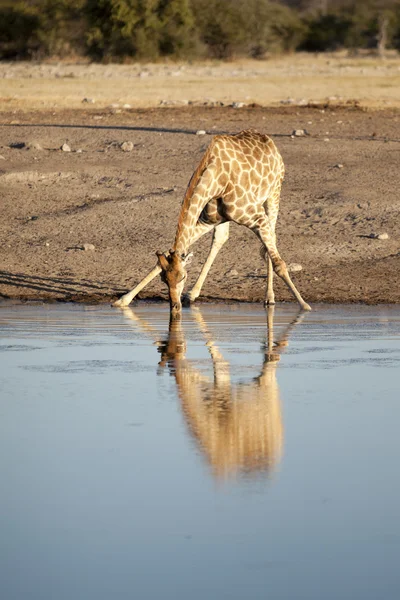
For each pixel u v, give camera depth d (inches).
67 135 1749.5
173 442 446.0
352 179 1392.7
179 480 394.0
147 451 431.8
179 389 557.9
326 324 791.1
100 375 596.7
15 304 903.7
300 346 692.1
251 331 759.1
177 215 1239.5
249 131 940.0
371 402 524.4
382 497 376.8
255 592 302.0
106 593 301.6
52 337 733.9
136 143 1672.0
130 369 614.9
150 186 1375.5
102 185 1390.3
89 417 491.5
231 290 961.5
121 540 338.6
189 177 1429.6
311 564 319.6
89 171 1454.2
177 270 822.5
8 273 1023.0
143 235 1165.1
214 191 876.0
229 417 490.9
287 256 1077.1
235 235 1165.1
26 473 402.3
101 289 970.1
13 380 582.6
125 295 896.3
